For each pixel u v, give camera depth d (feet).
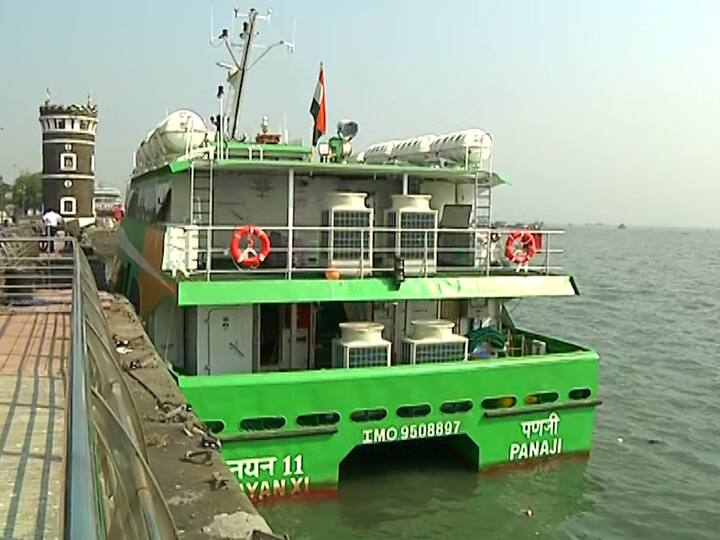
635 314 161.38
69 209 196.54
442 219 55.06
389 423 43.21
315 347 49.08
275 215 52.06
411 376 43.29
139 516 15.66
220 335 46.14
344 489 44.16
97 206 271.90
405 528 40.45
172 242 46.62
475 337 51.39
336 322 49.24
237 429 40.47
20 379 35.35
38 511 20.42
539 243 52.70
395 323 50.60
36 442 26.05
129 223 75.31
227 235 51.03
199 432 28.76
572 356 47.78
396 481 45.47
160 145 52.26
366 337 44.91
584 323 146.10
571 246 644.27
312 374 41.55
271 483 41.14
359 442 42.73
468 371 44.65
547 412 46.98
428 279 47.32
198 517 21.42
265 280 44.27
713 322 147.33
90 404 13.58
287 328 48.47
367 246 48.60
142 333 46.16
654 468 53.57
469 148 51.31
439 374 43.96
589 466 52.03
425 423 43.96
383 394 42.86
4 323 52.60
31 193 396.37
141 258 61.11
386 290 46.16
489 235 50.55
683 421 67.97
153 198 60.23
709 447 59.77
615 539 41.27
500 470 46.24
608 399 76.07
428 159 55.98
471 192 56.65
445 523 41.19
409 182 55.06
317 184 53.06
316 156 54.29
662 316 157.58
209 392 39.81
